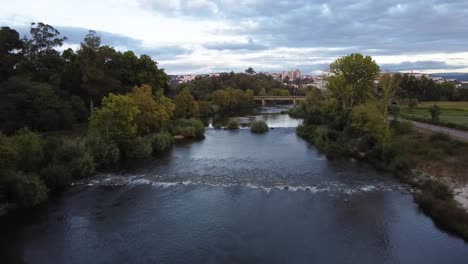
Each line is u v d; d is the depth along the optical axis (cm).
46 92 6088
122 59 8612
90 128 5512
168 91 10438
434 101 12094
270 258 2423
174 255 2470
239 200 3438
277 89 19950
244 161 5038
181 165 4791
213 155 5491
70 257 2452
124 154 5300
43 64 7588
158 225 2925
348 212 3161
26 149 3694
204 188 3784
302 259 2414
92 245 2611
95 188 3791
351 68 7194
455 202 3178
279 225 2909
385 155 4712
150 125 6450
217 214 3123
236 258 2425
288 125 9644
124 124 5178
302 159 5162
